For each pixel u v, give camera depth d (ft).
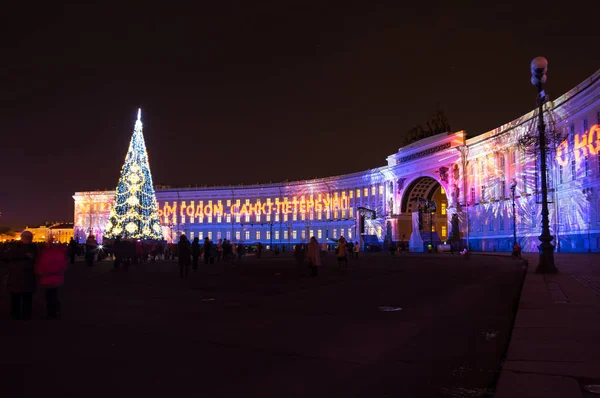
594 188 157.28
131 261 141.38
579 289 48.91
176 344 28.84
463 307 43.11
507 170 223.30
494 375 20.92
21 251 39.17
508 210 220.43
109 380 21.49
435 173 278.67
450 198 265.95
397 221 307.99
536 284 54.34
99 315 40.83
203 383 20.97
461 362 24.02
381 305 45.47
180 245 87.45
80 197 448.24
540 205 194.70
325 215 377.71
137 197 193.57
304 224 385.70
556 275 67.41
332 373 22.33
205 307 45.60
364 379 21.35
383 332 31.96
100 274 97.60
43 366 23.88
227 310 43.37
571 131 175.32
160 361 24.75
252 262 154.30
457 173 261.44
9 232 364.99
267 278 82.58
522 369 20.25
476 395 19.06
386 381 20.99
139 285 70.54
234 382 21.07
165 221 429.79
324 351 26.68
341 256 110.11
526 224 206.08
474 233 249.14
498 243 227.61
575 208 172.35
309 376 21.88
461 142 258.57
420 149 289.53
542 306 37.35
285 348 27.53
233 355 25.95
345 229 363.35
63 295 56.95
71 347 28.17
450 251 224.53
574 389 17.62
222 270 109.09
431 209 257.75
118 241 107.45
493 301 46.88
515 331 27.84
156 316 40.06
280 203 400.26
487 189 240.94
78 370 23.11
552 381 18.58
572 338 25.95
